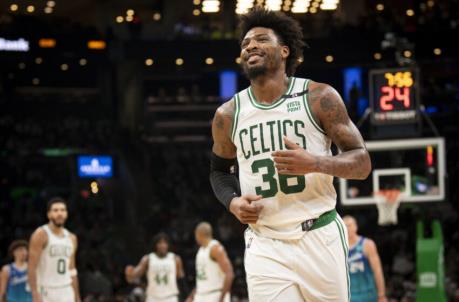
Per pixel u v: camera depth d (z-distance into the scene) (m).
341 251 3.58
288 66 3.74
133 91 25.84
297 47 3.71
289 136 3.53
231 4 23.17
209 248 9.59
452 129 23.14
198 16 25.58
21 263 9.68
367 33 22.00
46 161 23.19
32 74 27.30
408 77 11.59
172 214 21.31
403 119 11.60
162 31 26.89
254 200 3.48
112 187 22.31
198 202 21.95
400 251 18.20
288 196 3.52
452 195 20.91
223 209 21.41
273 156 3.29
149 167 23.41
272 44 3.59
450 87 24.31
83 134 24.50
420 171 11.46
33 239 7.99
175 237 19.83
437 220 11.20
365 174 3.48
